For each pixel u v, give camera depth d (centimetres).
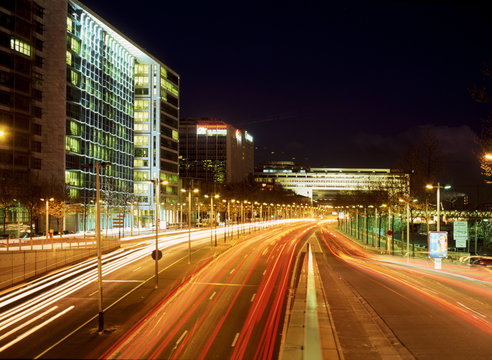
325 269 5056
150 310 2823
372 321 2467
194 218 18562
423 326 2339
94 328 2384
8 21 9406
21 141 9675
